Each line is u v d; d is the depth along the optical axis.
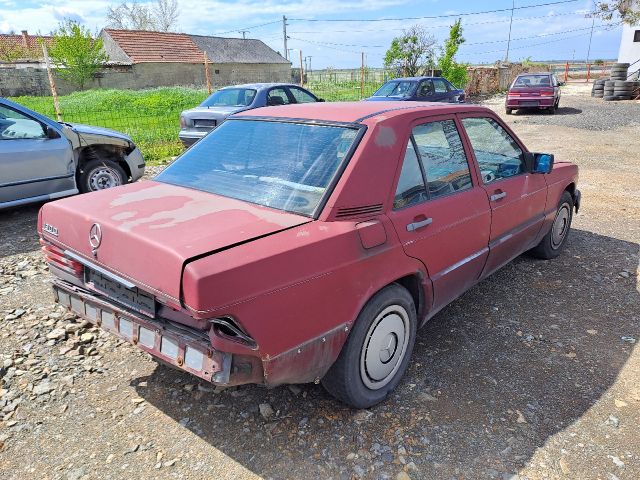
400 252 2.88
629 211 7.07
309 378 2.60
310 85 31.66
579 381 3.23
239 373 2.27
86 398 3.06
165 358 2.42
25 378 3.24
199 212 2.65
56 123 6.86
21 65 43.06
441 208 3.22
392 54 29.55
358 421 2.86
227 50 56.38
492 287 4.63
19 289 4.55
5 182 6.25
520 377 3.27
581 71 51.00
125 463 2.56
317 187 2.72
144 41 49.25
